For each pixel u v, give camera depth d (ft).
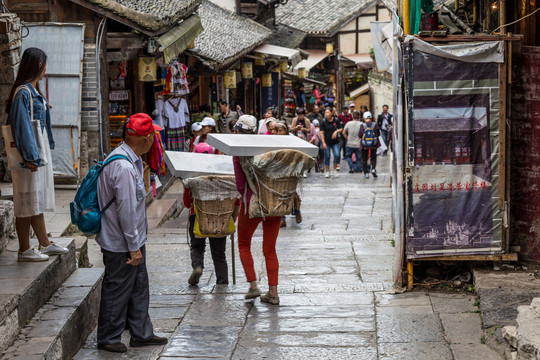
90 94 41.09
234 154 20.10
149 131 17.84
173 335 19.31
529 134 22.93
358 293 22.85
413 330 19.13
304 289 23.59
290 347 18.25
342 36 127.95
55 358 16.14
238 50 67.72
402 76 22.74
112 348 17.94
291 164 20.49
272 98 93.71
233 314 21.04
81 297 18.86
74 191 39.96
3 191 33.99
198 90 71.67
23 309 16.74
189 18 52.37
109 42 42.65
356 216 42.37
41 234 19.45
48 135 19.81
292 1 136.05
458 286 22.85
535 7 24.32
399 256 22.86
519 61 22.81
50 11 40.88
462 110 22.36
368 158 60.29
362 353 17.71
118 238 17.61
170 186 51.01
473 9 35.60
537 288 20.81
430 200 22.62
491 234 22.74
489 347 17.53
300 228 38.55
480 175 22.56
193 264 24.14
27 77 18.62
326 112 60.70
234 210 23.61
